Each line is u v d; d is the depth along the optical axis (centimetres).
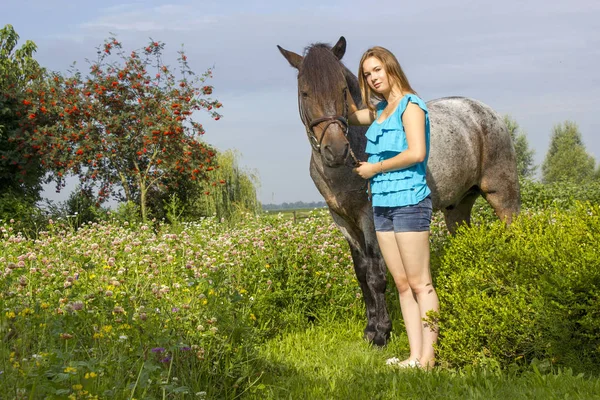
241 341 387
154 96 1773
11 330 299
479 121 575
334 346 496
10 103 1875
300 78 437
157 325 337
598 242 385
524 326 371
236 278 561
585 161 6206
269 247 641
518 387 334
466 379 360
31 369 248
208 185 2028
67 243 675
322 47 442
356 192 471
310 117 427
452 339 399
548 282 371
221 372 354
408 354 464
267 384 375
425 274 414
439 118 551
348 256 678
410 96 397
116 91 1730
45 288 403
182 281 463
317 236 757
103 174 1797
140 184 1761
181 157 1728
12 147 1852
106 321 339
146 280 445
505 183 590
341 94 423
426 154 401
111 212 1329
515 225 456
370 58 409
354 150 468
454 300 404
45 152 1762
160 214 1862
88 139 1683
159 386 292
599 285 357
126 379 290
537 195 1516
